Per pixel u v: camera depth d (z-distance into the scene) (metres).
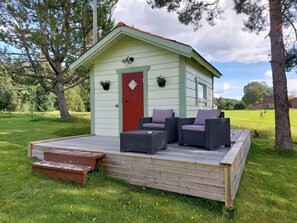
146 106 5.74
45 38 10.97
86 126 9.50
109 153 3.51
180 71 5.28
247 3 5.45
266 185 3.45
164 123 4.88
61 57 11.98
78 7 11.08
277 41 5.86
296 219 2.48
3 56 11.55
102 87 6.46
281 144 5.86
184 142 4.20
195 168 2.74
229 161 2.58
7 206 2.52
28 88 15.17
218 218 2.39
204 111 4.57
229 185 2.51
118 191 3.01
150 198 2.82
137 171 3.22
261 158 5.16
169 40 5.00
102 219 2.30
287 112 5.89
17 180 3.34
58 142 4.88
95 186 3.14
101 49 6.07
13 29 11.12
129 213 2.44
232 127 9.69
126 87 6.06
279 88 5.89
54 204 2.59
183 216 2.41
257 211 2.62
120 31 5.63
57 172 3.42
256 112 17.52
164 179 2.98
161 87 5.53
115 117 6.27
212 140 3.79
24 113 20.42
